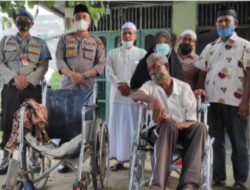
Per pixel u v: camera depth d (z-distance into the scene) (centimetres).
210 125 368
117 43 652
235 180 363
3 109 412
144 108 310
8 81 399
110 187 381
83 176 300
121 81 423
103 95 654
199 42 603
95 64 409
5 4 414
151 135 292
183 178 267
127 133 421
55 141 365
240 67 351
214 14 593
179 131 291
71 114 362
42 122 324
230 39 355
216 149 369
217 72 359
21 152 297
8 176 284
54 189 371
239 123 355
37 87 409
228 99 353
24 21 403
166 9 622
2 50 411
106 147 370
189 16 602
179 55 416
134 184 284
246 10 578
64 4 634
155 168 265
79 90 368
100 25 661
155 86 318
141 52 430
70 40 409
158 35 359
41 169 354
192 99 311
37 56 411
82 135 301
